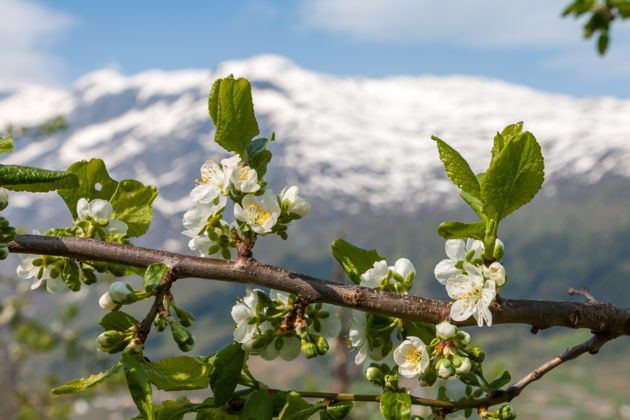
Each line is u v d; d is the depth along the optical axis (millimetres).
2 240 2225
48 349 17266
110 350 1962
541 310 2256
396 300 2205
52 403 17562
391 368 2320
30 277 2553
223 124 2291
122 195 2775
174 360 1968
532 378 2367
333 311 2402
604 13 6242
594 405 148250
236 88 2256
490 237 2201
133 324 2045
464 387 2467
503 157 2072
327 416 2164
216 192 2305
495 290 2193
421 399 2281
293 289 2189
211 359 2193
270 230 2234
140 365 1835
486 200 2143
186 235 2305
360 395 2199
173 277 2148
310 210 2311
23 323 17188
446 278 2275
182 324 2104
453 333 2148
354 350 2430
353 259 2512
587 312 2293
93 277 2525
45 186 2129
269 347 2301
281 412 2158
